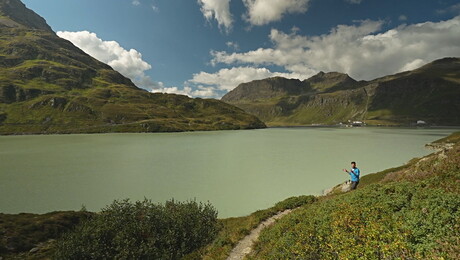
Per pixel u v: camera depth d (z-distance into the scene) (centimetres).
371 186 1745
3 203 3909
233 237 1778
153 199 4075
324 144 12088
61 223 2389
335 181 4991
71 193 4400
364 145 11219
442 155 2322
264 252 1327
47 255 1808
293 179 5209
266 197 4141
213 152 9431
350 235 1055
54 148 10531
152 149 10319
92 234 1764
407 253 840
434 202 1088
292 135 19688
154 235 1900
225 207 3738
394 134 18975
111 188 4694
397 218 1081
